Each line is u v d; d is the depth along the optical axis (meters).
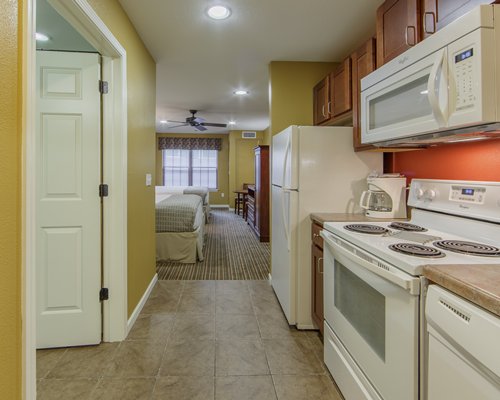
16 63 0.97
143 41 2.70
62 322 2.04
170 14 2.25
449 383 0.85
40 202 1.98
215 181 9.77
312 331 2.31
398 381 1.07
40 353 1.98
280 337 2.22
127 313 2.22
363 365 1.34
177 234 4.11
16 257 0.98
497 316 0.72
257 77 3.77
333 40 2.72
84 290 2.05
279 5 2.15
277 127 3.20
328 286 1.77
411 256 1.12
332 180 2.30
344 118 2.58
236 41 2.73
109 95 2.04
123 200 2.10
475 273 0.91
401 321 1.05
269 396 1.62
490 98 1.01
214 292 3.07
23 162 1.00
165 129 8.73
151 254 3.07
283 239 2.54
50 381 1.71
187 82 3.98
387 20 1.74
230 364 1.89
